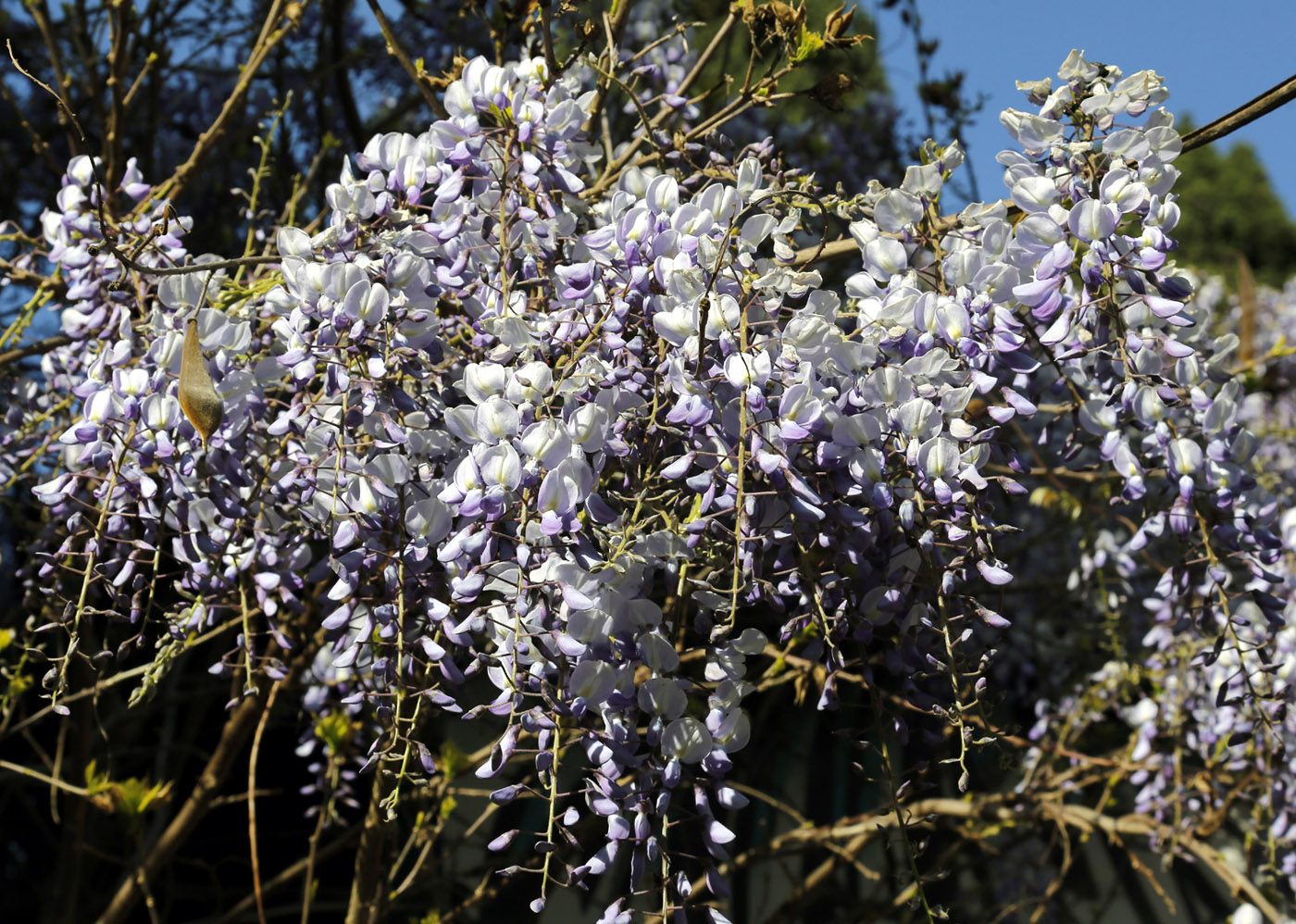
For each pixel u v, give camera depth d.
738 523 0.81
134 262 0.91
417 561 0.84
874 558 0.86
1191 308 0.95
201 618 0.93
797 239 1.17
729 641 0.84
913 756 1.48
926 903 0.84
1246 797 1.35
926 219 0.92
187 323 0.89
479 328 0.91
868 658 0.88
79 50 1.36
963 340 0.85
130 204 1.24
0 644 1.10
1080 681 1.67
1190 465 0.90
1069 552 1.77
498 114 0.92
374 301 0.85
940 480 0.83
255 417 0.90
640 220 0.86
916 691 0.86
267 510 0.94
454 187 0.90
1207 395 0.93
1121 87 0.86
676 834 1.05
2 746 2.01
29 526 1.16
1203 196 10.30
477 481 0.80
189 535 0.90
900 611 0.86
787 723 2.08
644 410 0.86
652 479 0.87
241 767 2.15
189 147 1.76
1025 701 1.91
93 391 0.90
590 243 0.88
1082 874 2.10
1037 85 0.89
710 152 0.99
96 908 1.79
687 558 0.84
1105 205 0.84
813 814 2.17
